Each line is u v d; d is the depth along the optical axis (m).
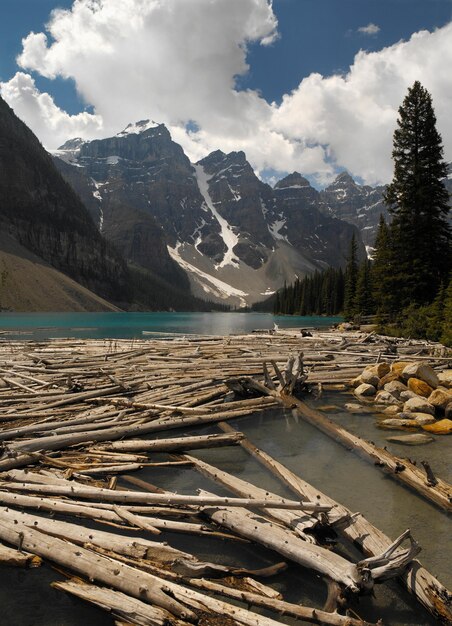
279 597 5.08
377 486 8.67
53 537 5.98
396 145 43.84
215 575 5.43
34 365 20.52
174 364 21.27
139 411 13.38
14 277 132.38
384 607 5.09
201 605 4.71
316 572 5.68
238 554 6.12
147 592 4.88
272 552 6.20
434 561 5.99
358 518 6.84
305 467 9.73
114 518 6.70
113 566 5.28
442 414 14.09
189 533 6.53
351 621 4.61
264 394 16.44
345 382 19.45
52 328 57.44
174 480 8.87
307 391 18.06
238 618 4.54
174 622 4.50
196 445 10.91
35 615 4.80
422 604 5.07
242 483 8.34
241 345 30.47
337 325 60.81
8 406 13.27
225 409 14.39
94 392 14.67
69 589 5.09
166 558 5.61
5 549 5.82
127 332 52.50
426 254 41.16
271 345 30.33
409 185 42.53
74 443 10.51
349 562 5.46
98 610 4.88
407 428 12.89
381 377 17.98
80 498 7.48
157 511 7.08
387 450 10.83
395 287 43.06
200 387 16.89
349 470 9.56
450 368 20.73
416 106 43.03
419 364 16.34
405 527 6.98
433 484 8.30
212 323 84.50
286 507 6.72
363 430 12.69
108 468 9.08
